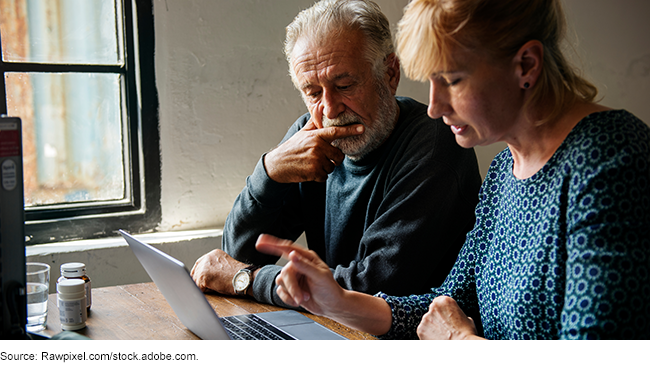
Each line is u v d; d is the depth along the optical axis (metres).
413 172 1.33
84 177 2.13
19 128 0.82
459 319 0.96
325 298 0.95
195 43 2.13
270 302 1.29
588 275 0.69
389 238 1.29
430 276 1.39
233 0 2.18
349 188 1.52
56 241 2.00
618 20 3.16
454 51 0.77
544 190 0.82
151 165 2.12
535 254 0.82
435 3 0.77
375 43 1.34
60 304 1.08
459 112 0.81
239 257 1.58
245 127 2.27
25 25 1.96
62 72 2.02
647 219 0.68
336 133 1.39
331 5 1.35
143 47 2.06
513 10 0.75
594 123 0.76
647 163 0.70
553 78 0.78
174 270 0.90
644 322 0.66
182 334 1.06
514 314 0.86
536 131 0.82
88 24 2.06
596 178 0.72
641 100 3.29
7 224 0.81
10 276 0.83
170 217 2.18
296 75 1.41
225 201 2.28
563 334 0.71
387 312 1.04
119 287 1.40
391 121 1.42
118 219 2.09
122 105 2.14
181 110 2.14
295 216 1.69
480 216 1.02
